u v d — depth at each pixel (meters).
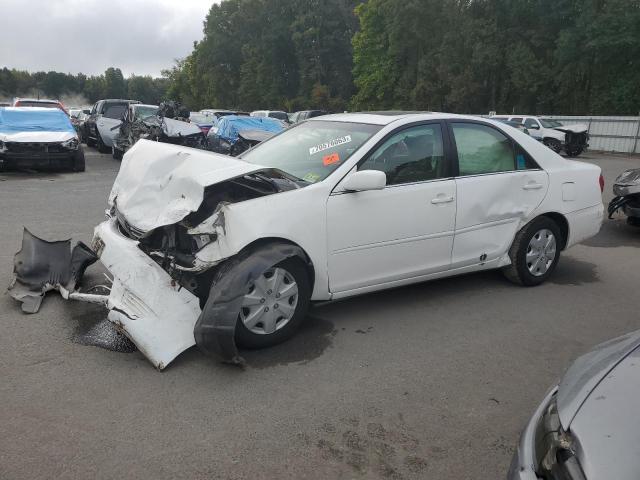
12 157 12.59
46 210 8.73
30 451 2.71
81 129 24.39
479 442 2.93
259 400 3.23
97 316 4.31
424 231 4.43
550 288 5.36
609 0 33.56
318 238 3.90
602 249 7.06
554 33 38.94
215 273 3.79
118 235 4.11
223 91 71.88
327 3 57.47
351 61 57.88
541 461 1.91
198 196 3.64
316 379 3.50
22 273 4.77
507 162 5.03
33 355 3.66
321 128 4.86
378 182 3.89
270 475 2.62
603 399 2.00
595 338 4.25
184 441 2.83
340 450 2.82
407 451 2.84
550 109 38.91
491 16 41.16
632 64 34.41
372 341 4.07
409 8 43.66
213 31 70.88
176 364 3.61
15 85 124.00
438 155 4.57
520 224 5.10
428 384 3.49
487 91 41.91
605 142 27.59
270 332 3.81
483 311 4.71
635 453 1.74
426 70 43.34
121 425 2.94
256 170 3.82
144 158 4.40
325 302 4.18
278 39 61.34
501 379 3.59
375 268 4.26
